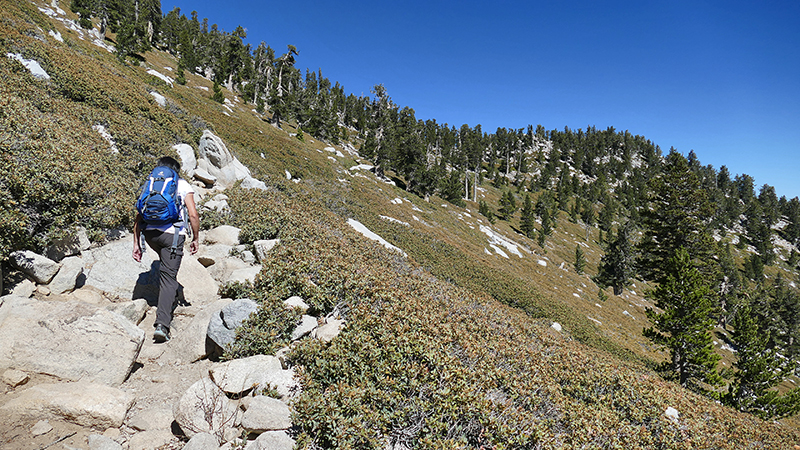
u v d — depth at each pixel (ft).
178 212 14.73
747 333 97.19
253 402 10.66
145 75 89.30
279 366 13.35
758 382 65.46
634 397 23.85
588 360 29.30
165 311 14.38
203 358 14.37
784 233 504.43
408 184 227.40
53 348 10.71
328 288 20.38
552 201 389.39
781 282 305.94
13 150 17.69
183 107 74.43
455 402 13.10
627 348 73.26
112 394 10.23
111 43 192.75
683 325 63.52
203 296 18.90
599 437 16.43
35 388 9.69
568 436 15.51
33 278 14.23
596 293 171.12
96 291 16.08
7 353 10.28
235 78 294.46
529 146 596.29
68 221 17.43
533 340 30.37
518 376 19.11
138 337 12.25
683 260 68.74
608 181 527.40
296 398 11.21
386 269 31.14
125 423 10.08
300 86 361.30
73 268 15.38
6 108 22.53
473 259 85.20
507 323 31.99
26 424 8.86
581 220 392.47
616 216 419.95
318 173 95.81
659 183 107.86
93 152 26.63
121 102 44.06
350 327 16.78
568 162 573.74
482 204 293.64
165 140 41.42
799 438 30.27
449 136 482.28
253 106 251.19
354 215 70.28
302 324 16.61
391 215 96.12
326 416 10.44
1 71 32.32
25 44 40.73
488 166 498.69
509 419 13.82
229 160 47.03
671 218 106.52
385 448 10.82
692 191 102.12
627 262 197.26
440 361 15.21
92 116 34.71
